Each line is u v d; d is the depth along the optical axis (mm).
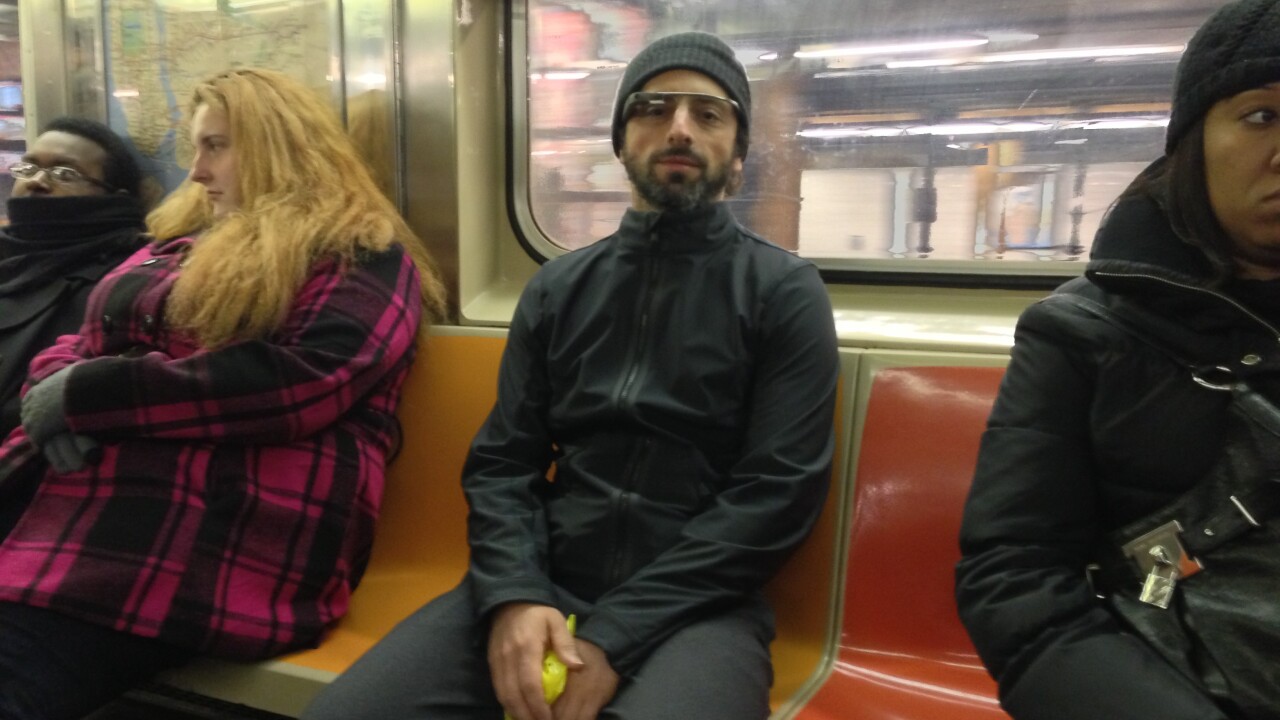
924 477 1416
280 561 1449
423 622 1260
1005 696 878
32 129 2477
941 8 1741
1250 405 819
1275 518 796
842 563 1450
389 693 1130
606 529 1299
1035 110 1700
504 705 1096
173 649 1409
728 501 1254
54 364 1580
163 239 1917
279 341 1506
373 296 1584
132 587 1313
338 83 2078
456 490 1780
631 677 1118
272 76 1792
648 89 1403
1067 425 947
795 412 1295
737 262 1401
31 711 1223
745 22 1876
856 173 1830
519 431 1446
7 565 1328
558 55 2029
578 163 2055
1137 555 874
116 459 1421
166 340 1550
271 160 1690
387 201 1881
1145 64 1628
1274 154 803
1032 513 933
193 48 2256
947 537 1375
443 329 1867
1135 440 890
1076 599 880
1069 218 1700
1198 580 826
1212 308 853
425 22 1982
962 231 1769
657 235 1411
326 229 1608
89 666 1291
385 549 1806
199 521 1391
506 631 1150
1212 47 830
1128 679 803
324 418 1493
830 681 1319
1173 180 879
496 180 2113
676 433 1343
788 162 1873
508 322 1975
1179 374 871
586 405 1396
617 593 1188
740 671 1119
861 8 1792
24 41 2439
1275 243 829
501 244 2135
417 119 2018
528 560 1248
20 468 1548
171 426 1400
